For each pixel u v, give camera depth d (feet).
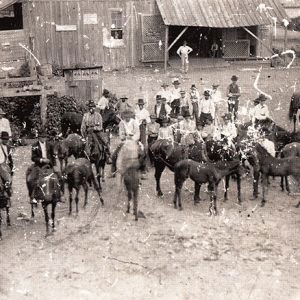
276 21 113.60
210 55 124.47
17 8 112.37
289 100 93.76
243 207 56.70
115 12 112.16
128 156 53.06
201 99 75.87
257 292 41.52
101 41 112.16
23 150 75.31
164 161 57.62
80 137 63.26
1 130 61.72
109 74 111.04
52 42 109.19
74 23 109.70
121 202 57.93
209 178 54.03
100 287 42.34
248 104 90.99
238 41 121.39
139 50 116.47
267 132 64.64
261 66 117.70
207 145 59.98
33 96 85.71
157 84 101.91
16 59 90.43
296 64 118.83
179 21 108.78
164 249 47.88
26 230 51.96
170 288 42.16
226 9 113.60
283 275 43.75
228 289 41.98
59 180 53.16
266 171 56.18
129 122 57.77
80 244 48.85
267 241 49.26
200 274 44.04
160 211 55.77
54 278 43.60
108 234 50.65
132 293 41.55
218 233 50.85
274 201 58.39
